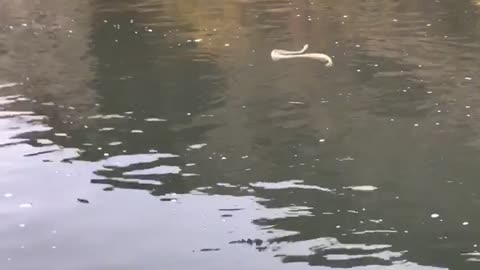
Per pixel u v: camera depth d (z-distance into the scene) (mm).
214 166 6004
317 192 5465
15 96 8234
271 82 8422
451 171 5742
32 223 5043
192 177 5789
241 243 4699
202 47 10422
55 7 14305
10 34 11875
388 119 6996
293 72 8820
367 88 8023
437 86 8008
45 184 5703
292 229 4883
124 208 5258
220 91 8117
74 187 5641
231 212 5156
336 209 5168
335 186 5555
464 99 7527
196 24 12148
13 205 5332
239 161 6094
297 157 6148
